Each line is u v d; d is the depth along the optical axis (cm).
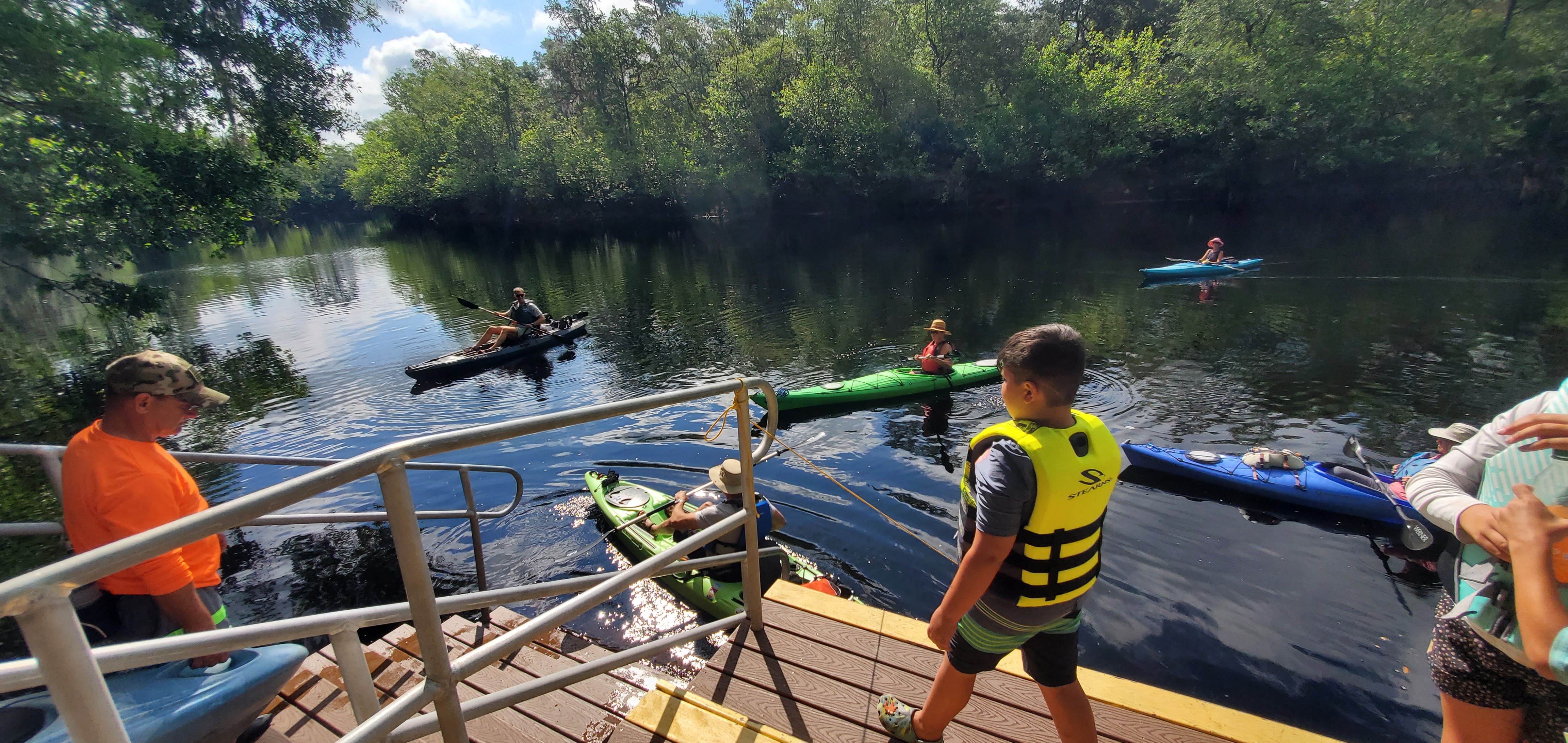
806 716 207
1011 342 153
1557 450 117
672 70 3684
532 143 3859
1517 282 1311
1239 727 201
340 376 1127
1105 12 4028
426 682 130
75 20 1109
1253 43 2744
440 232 4525
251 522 95
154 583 186
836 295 1636
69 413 981
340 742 112
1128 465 647
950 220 3216
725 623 235
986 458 150
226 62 1560
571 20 3616
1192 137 2880
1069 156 2900
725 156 3344
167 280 2520
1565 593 120
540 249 3156
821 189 3378
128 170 1178
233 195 1397
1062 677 170
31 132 1089
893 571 498
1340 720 364
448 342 1351
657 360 1162
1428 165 2545
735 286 1847
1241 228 2419
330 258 3195
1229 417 772
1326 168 2611
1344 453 670
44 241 1121
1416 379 852
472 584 492
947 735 203
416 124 4666
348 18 1708
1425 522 506
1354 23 2523
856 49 2981
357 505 620
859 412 853
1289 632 427
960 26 2891
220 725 157
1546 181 2403
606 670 177
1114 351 1050
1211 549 514
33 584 73
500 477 664
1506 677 138
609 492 596
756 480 647
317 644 450
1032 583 153
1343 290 1359
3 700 141
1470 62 2347
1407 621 433
